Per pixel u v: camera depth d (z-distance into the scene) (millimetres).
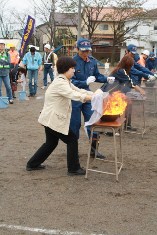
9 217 4102
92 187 4996
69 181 5203
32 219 4062
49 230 3822
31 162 5594
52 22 39344
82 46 5723
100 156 6297
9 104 12164
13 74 13289
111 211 4277
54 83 5133
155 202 4547
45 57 16672
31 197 4645
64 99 5098
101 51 57781
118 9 47094
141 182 5230
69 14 42406
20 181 5184
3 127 8711
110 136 7980
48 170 5664
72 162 5395
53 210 4289
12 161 6094
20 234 3744
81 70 5824
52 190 4871
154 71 11312
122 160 5754
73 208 4344
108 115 5125
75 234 3744
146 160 6305
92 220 4051
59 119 5133
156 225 3963
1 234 3736
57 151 6695
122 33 49500
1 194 4727
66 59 5113
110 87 6117
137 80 8141
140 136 8094
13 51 14023
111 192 4828
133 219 4090
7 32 47875
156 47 56594
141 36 54781
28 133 8125
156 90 9664
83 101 4969
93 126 5109
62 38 44562
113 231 3814
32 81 14102
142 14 48000
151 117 9852
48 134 5410
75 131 5820
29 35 18656
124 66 7082
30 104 12258
